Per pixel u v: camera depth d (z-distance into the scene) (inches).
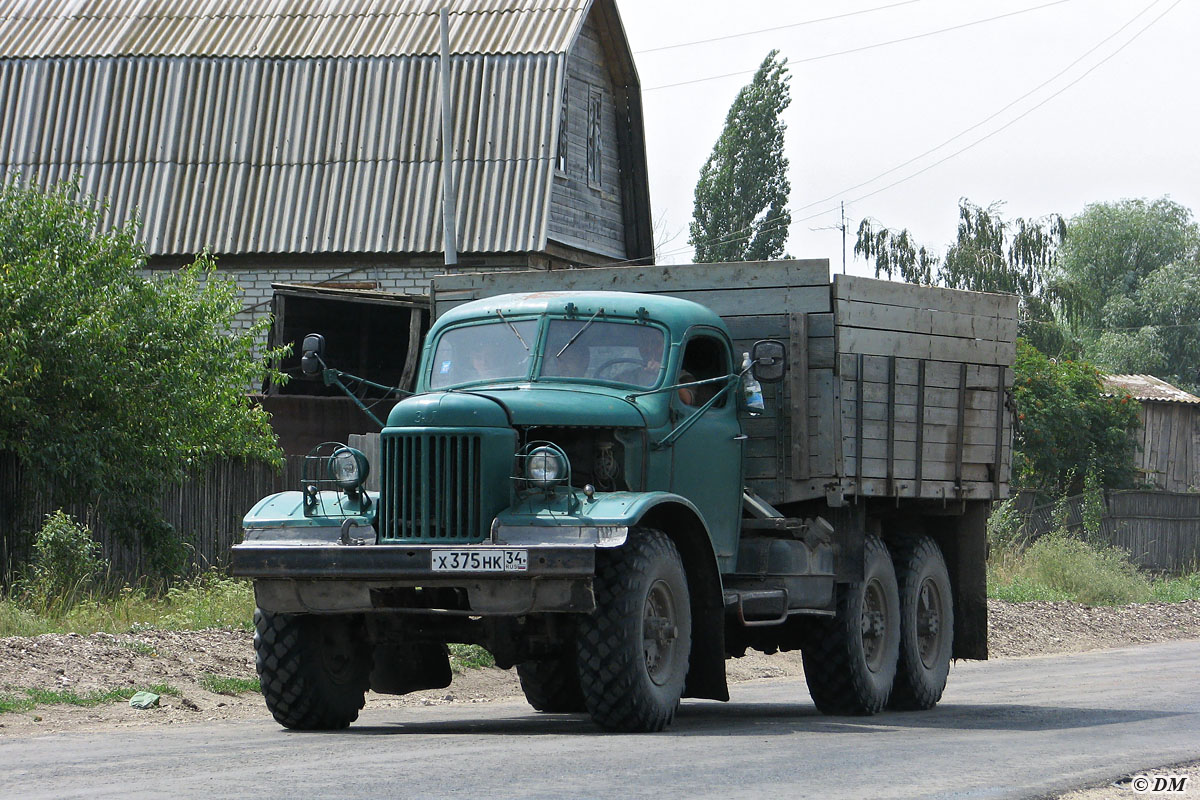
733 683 1228.5
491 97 1984.5
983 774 578.9
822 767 586.2
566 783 529.0
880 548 943.0
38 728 764.6
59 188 1496.1
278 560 716.0
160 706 856.9
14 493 1311.5
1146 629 1787.6
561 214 2113.7
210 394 1391.5
